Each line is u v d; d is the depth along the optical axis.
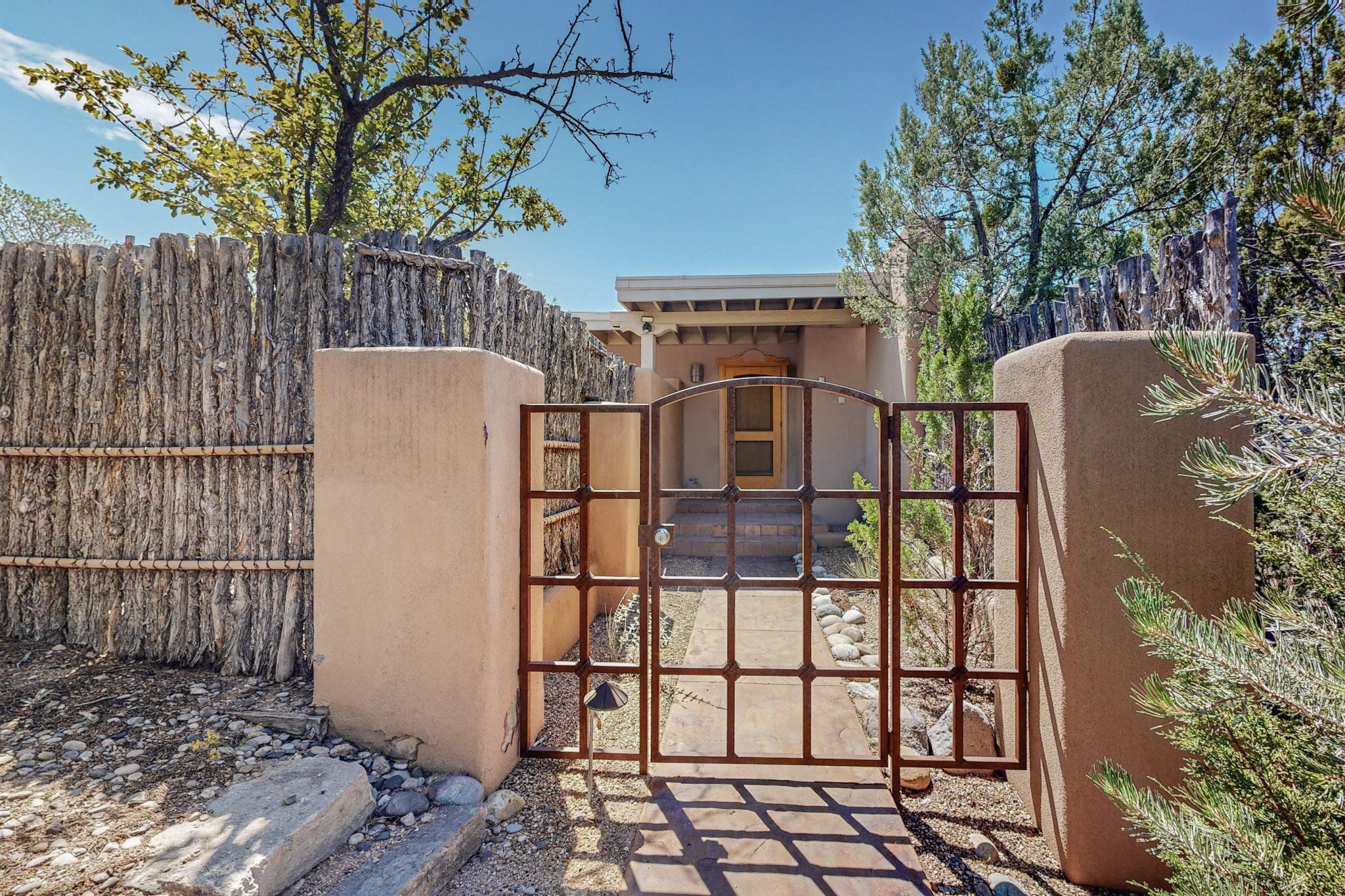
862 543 4.30
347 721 2.57
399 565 2.54
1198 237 2.38
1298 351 2.12
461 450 2.50
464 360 2.51
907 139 6.11
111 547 3.05
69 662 2.91
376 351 2.58
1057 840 2.24
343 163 5.50
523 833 2.34
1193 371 1.33
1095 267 5.20
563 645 4.40
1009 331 4.21
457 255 4.32
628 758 2.74
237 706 2.66
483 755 2.48
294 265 3.05
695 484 10.61
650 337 8.75
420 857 1.97
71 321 3.09
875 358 8.73
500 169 6.70
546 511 4.38
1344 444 1.16
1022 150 5.55
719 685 3.70
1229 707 1.48
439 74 6.07
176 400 3.03
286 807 1.96
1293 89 4.48
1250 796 1.47
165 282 3.03
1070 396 2.22
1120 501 2.16
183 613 3.00
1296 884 1.27
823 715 3.24
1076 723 2.17
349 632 2.58
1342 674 1.20
